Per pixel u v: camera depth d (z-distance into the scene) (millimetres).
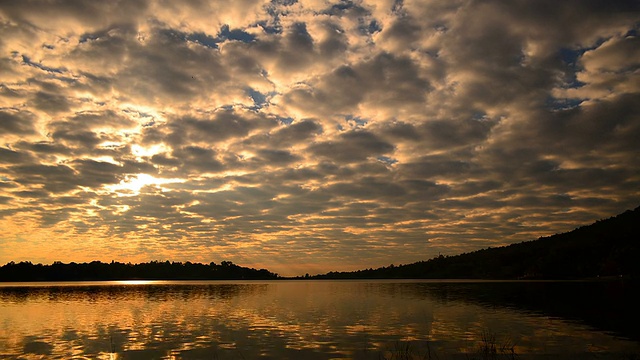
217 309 61062
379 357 27203
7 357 28250
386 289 126438
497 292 97812
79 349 30781
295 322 44688
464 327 39594
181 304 71188
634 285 114125
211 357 27844
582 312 51375
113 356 28391
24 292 117188
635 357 26578
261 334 36531
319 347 30516
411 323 43031
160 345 31906
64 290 132250
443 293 97688
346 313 53500
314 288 146625
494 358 26547
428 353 28156
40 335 37188
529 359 26172
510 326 39875
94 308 63844
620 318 45156
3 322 46625
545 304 63250
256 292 116312
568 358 26438
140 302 76312
